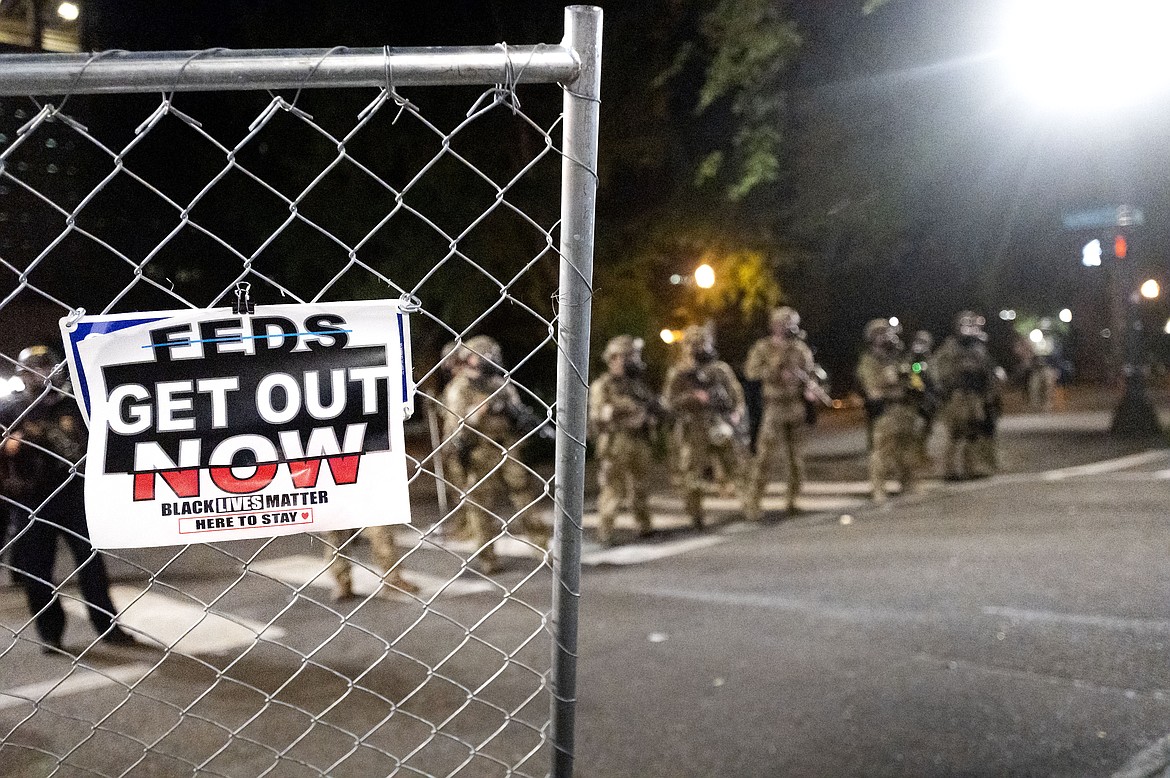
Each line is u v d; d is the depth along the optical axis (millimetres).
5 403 1992
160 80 1577
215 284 11062
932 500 12203
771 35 15438
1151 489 11969
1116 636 6117
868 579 7996
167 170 14734
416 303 1762
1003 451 16891
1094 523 9914
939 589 7523
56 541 6113
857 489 13555
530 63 1686
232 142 14438
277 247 16609
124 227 10211
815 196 18859
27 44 9047
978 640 6191
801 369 11578
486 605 7273
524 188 16344
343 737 4934
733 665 5941
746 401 13656
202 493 1688
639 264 19656
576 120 1741
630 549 10055
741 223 19594
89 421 1654
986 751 4570
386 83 1656
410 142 15898
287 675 5730
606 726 5055
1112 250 18062
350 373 1735
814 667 5844
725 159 19031
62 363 1673
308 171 16172
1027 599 7086
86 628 6883
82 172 9484
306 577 7488
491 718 5168
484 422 8516
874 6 14523
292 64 1612
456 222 16375
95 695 5438
